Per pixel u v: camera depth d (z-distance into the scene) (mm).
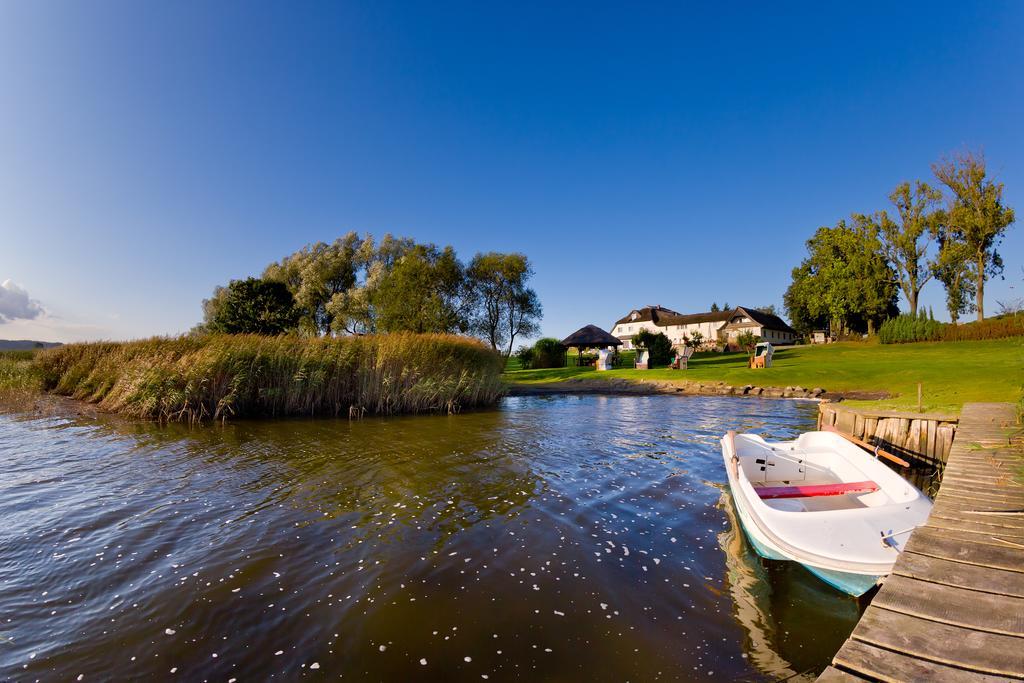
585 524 6488
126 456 9969
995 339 37750
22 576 4898
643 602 4551
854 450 7348
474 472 9102
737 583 4934
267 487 7957
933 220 45469
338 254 53969
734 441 8375
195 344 17469
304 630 4051
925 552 3824
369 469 9219
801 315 71812
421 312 40375
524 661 3682
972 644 2684
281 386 16578
